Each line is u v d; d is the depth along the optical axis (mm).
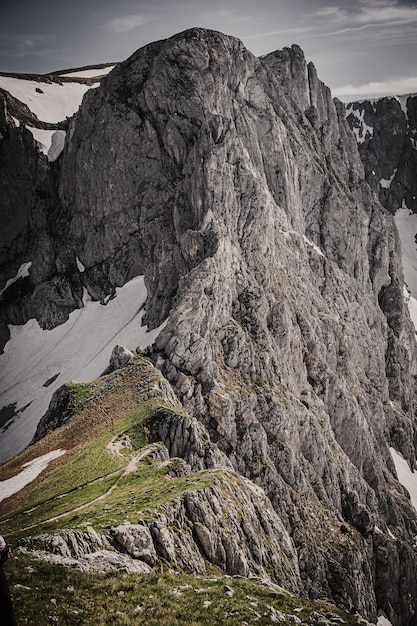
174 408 97750
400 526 155000
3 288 172125
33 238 175125
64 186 173000
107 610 39000
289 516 106875
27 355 159750
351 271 186750
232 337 118000
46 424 107500
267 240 139250
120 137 157250
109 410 99312
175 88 151750
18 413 147125
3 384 155625
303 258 161250
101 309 159000
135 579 44375
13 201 175750
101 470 79250
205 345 111562
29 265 174125
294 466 114812
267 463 108688
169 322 114500
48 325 163750
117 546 52625
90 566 47000
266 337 124438
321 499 120875
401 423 186125
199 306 115250
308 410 127125
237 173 140250
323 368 144375
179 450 90500
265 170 162375
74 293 164875
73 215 170375
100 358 142125
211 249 127375
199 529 63219
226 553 64875
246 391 112438
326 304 161000
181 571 55094
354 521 127375
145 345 131250
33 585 39625
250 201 138875
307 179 178625
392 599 126750
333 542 112312
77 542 49719
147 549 53625
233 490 75125
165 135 150875
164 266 140000
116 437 89000
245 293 127500
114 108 159125
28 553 45688
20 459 98125
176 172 151750
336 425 146125
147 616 39406
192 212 141500
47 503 73438
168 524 59719
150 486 70562
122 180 157625
